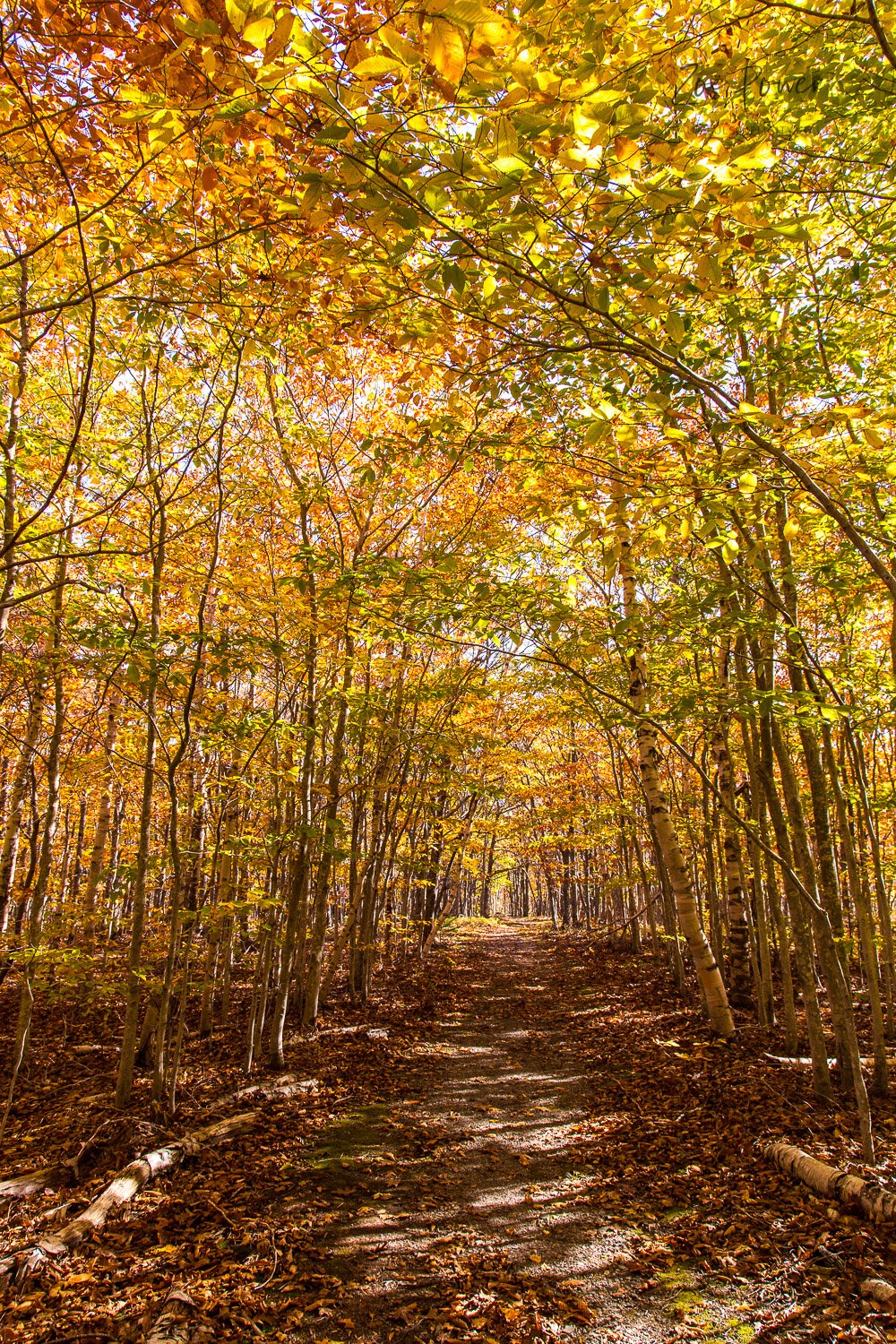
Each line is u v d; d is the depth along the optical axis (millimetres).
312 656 7996
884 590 5746
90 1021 10391
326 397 9109
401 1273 4059
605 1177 5176
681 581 7230
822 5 3266
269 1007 10438
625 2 2297
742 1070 6945
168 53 2520
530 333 3572
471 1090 7395
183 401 7086
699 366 4719
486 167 2123
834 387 4852
